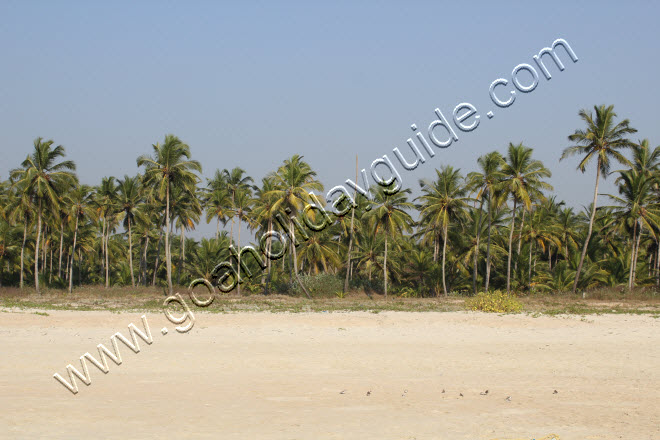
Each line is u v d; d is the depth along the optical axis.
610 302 41.28
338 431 11.48
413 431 11.51
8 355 19.66
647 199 47.97
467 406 13.58
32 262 65.38
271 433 11.32
